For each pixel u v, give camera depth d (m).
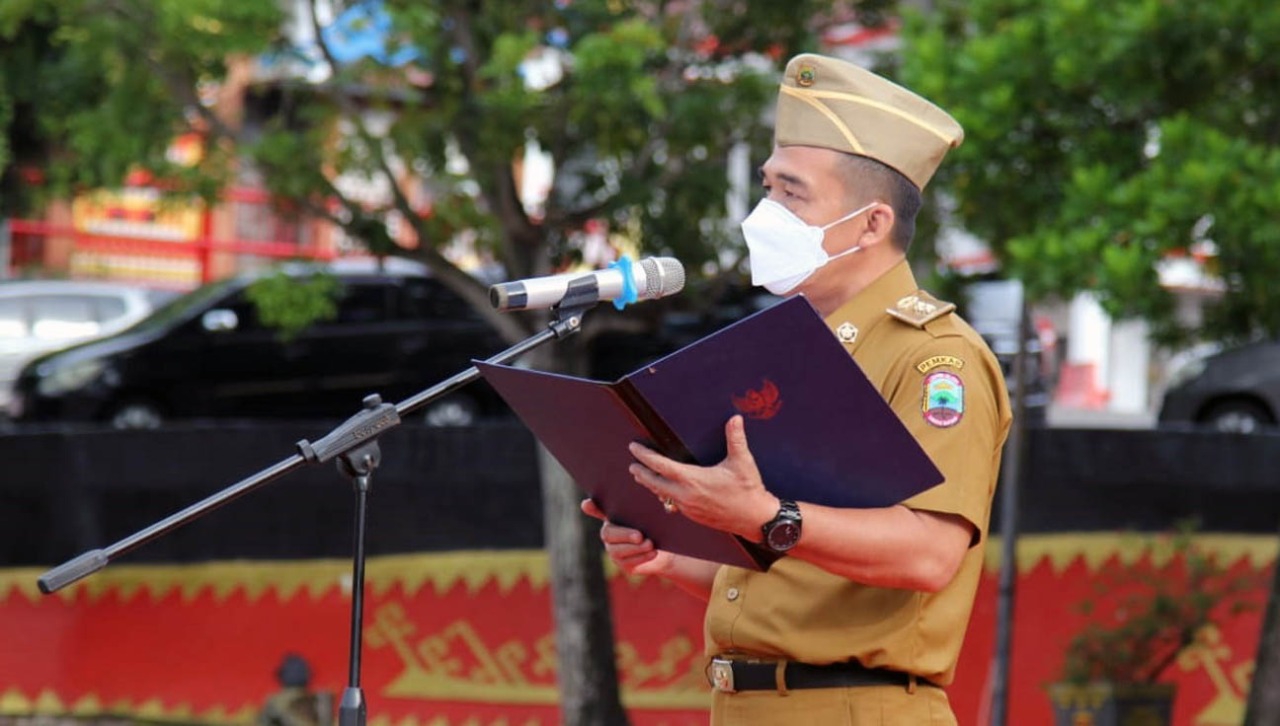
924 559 6.84
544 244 23.31
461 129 22.33
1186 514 24.06
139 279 52.38
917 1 23.00
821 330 6.33
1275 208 16.31
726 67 23.05
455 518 25.27
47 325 42.00
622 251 23.98
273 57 22.05
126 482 25.52
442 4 21.70
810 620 7.29
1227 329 19.69
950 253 22.11
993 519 23.94
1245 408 35.66
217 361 38.09
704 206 23.27
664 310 23.48
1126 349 48.78
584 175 23.31
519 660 25.03
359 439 7.76
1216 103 18.91
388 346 38.97
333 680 25.27
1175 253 17.67
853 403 6.52
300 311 23.55
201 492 25.50
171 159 23.50
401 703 25.06
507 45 20.25
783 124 7.54
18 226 50.31
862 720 7.25
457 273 23.70
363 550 7.81
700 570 8.05
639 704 24.36
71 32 21.91
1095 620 23.83
